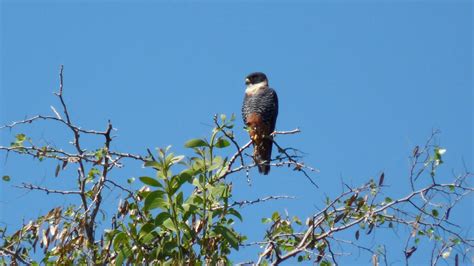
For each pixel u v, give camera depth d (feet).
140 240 37.65
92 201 41.34
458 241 38.34
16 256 40.04
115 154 41.22
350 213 40.16
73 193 41.34
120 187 40.55
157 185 35.86
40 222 40.19
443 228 38.60
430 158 38.91
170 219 36.50
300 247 39.19
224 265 37.11
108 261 39.11
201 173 36.37
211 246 37.04
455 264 37.96
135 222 38.81
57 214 39.91
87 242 39.47
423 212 38.81
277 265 39.14
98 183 40.81
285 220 40.93
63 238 39.52
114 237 37.96
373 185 39.70
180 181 35.88
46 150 41.73
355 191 39.58
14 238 40.83
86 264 39.27
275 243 39.68
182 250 36.86
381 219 39.09
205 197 36.65
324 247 39.63
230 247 38.04
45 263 39.32
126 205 39.42
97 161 40.91
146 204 35.86
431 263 38.34
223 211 37.01
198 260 36.86
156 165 35.83
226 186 36.88
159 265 36.81
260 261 39.32
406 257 38.32
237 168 41.68
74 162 41.45
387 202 39.70
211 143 36.50
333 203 39.37
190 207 36.29
